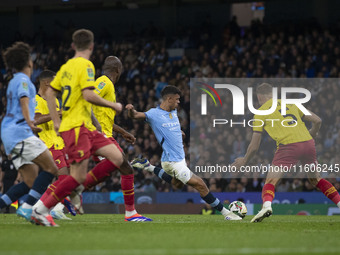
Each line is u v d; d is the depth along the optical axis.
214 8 62.06
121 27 63.97
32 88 15.15
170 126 19.61
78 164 14.44
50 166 15.11
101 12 64.38
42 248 10.24
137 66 53.41
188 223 17.75
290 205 34.78
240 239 11.97
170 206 36.75
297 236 12.76
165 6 61.38
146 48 55.00
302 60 50.16
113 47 57.19
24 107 14.55
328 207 34.53
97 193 37.81
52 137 20.27
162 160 19.91
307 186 37.75
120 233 13.21
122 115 47.06
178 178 19.81
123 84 52.09
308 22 54.44
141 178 40.56
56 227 14.70
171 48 57.59
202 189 20.16
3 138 14.98
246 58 51.06
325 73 48.88
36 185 15.09
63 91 14.55
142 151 43.78
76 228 14.55
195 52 56.59
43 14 65.06
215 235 12.88
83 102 14.50
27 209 15.12
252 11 63.31
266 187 18.58
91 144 14.80
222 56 51.41
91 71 14.33
